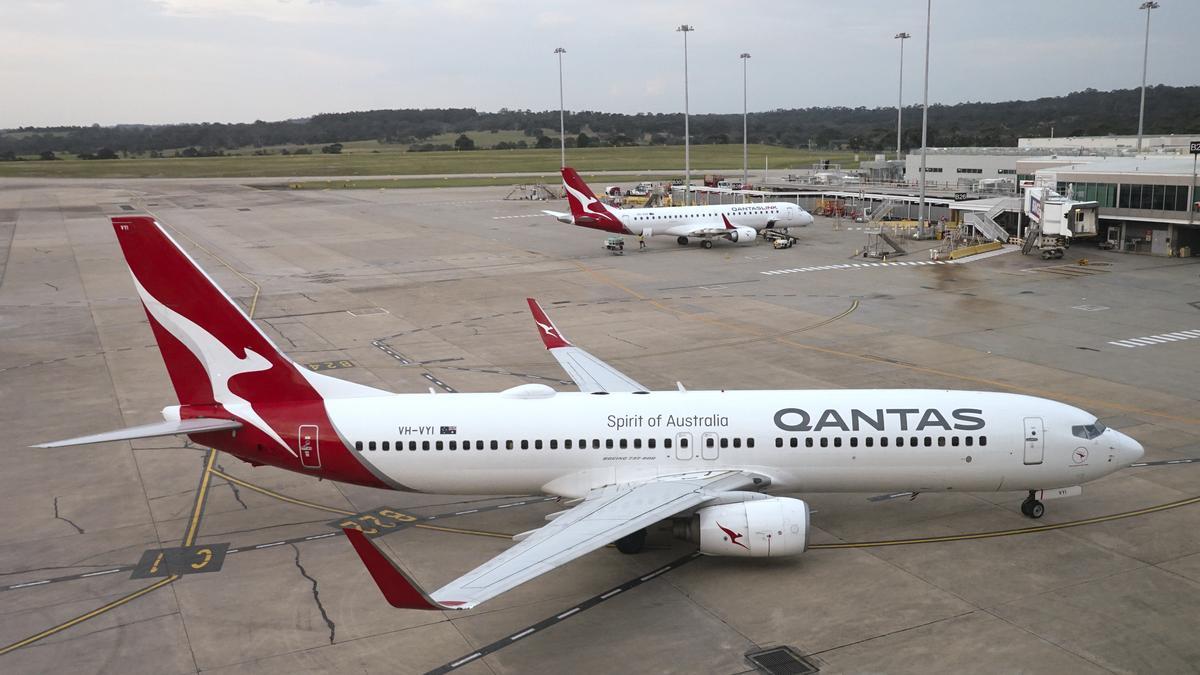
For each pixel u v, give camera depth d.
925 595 29.94
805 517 31.09
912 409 34.81
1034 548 33.38
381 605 29.98
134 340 70.12
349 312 80.50
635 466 34.34
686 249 118.25
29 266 107.75
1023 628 27.70
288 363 34.88
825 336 67.81
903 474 34.53
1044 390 52.81
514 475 34.62
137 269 33.28
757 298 83.81
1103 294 81.25
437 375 58.91
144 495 39.88
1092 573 31.28
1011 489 35.09
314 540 35.19
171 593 30.98
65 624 28.98
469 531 35.94
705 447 34.25
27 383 58.09
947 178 189.75
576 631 28.09
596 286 91.88
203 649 27.38
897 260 104.69
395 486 34.91
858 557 32.91
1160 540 33.84
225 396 34.72
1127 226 105.25
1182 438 44.53
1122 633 27.33
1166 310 74.00
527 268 104.25
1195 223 96.69
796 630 27.86
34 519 37.34
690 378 56.97
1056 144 190.50
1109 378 55.09
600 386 42.09
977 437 34.19
